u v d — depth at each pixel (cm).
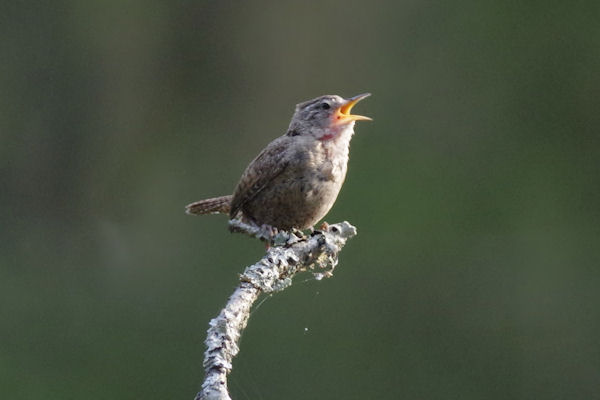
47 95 1570
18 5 1579
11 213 1498
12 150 1533
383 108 1555
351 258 1351
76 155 1552
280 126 1580
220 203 830
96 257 1421
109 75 1591
